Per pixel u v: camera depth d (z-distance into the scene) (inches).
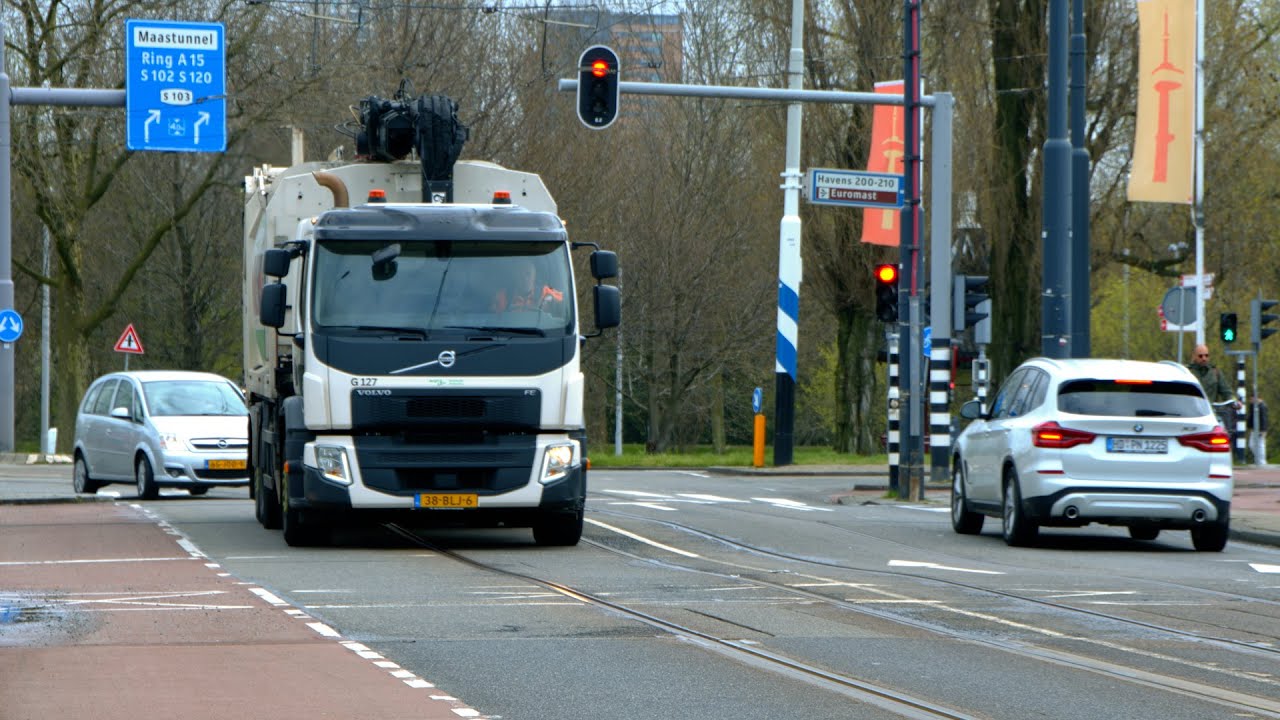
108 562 1995.6
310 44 5408.5
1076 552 2317.9
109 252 7003.0
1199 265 5157.5
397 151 2484.0
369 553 2140.7
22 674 1184.2
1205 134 5802.2
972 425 2628.0
